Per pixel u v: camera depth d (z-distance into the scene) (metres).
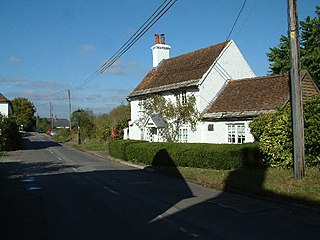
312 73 27.75
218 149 15.87
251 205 9.45
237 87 23.59
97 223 7.77
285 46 32.09
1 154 30.94
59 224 7.72
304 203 9.12
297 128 10.98
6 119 38.53
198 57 27.70
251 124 17.86
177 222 7.75
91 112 57.56
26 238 6.70
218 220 7.88
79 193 11.73
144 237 6.64
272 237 6.57
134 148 22.17
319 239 6.44
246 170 14.46
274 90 20.45
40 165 21.75
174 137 25.61
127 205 9.70
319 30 30.16
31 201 10.43
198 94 24.03
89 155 30.25
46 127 109.19
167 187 12.86
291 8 10.94
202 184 13.42
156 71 32.56
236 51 25.69
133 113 33.75
